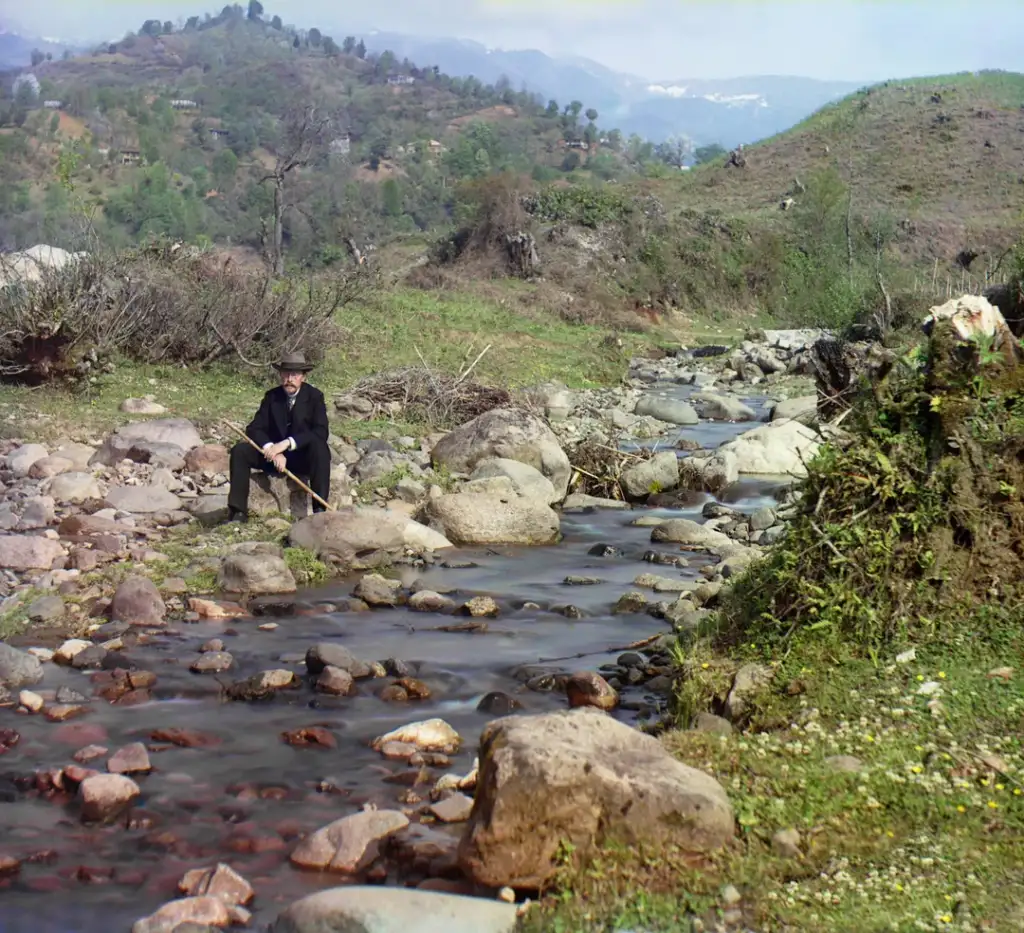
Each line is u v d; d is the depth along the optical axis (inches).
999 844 177.3
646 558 431.8
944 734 210.4
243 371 730.2
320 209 4190.5
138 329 707.4
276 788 223.1
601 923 163.3
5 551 375.9
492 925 161.2
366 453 558.3
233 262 851.4
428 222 5944.9
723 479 566.3
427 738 247.1
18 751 239.6
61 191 3823.8
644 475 563.5
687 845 178.2
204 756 239.3
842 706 225.3
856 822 186.7
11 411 575.2
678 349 1385.3
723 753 211.0
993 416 265.9
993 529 253.4
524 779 177.8
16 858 196.1
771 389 1037.2
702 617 309.0
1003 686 224.1
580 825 177.6
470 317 1165.1
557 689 282.7
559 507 538.9
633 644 319.9
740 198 2417.6
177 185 7234.3
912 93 2938.0
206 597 355.6
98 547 390.6
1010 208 2300.7
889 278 1590.8
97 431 559.2
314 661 291.3
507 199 1793.8
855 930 157.2
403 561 413.1
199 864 195.2
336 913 161.2
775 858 178.5
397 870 189.9
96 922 177.5
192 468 508.1
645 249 1855.3
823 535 257.4
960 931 155.7
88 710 263.6
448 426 659.4
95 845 201.6
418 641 322.3
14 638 313.4
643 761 188.2
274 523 432.8
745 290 1904.5
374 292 1140.5
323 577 384.8
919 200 2349.9
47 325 601.9
